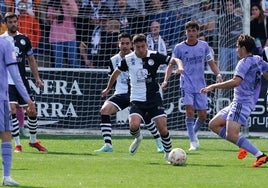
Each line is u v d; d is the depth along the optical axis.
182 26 46.94
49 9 45.56
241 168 28.31
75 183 23.34
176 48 37.50
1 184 22.98
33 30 45.28
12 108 34.06
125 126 44.09
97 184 23.12
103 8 46.44
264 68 29.34
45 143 38.62
